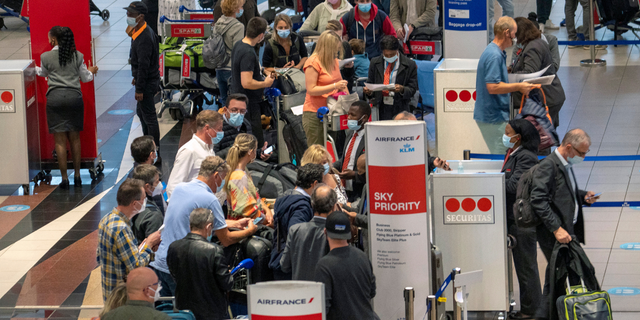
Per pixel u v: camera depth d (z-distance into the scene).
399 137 8.63
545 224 9.95
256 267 10.08
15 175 16.28
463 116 13.70
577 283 9.81
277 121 15.98
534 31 14.30
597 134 17.84
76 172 16.83
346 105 14.16
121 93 23.12
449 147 13.90
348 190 13.23
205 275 8.84
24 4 28.77
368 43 18.30
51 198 16.20
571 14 23.94
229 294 10.32
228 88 18.56
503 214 10.15
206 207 9.62
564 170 10.05
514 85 12.65
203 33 20.45
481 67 12.94
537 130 11.77
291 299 7.09
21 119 16.11
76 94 16.31
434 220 10.27
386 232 8.93
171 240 9.64
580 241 10.59
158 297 9.27
